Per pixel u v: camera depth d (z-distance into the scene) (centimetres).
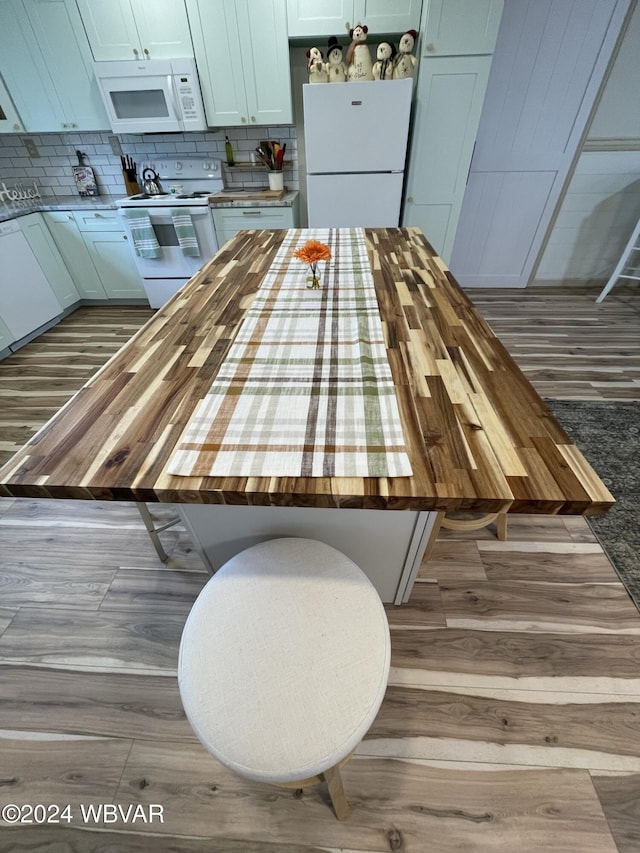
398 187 274
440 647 117
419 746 99
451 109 250
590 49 261
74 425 75
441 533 150
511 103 284
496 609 126
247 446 68
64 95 269
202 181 318
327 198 280
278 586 81
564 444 67
